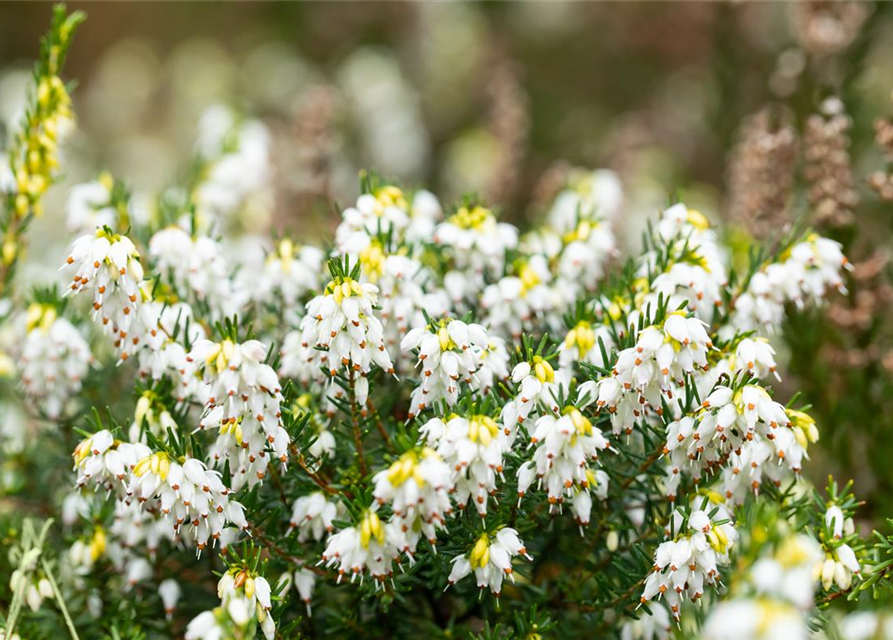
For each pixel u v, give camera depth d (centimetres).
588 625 60
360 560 55
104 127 157
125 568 62
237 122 85
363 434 58
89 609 62
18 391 66
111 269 57
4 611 62
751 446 56
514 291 61
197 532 56
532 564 61
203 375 56
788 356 72
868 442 68
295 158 103
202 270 62
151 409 60
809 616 56
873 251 70
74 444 64
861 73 78
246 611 54
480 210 62
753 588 50
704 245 60
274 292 63
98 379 65
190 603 62
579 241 64
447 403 56
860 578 56
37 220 100
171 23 175
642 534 59
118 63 160
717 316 62
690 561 55
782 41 102
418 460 54
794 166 73
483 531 56
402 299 59
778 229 71
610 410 56
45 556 61
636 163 110
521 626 57
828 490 58
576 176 79
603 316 60
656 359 55
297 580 58
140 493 56
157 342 59
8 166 67
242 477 57
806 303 69
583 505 56
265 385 56
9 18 180
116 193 67
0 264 67
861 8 76
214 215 75
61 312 63
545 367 56
